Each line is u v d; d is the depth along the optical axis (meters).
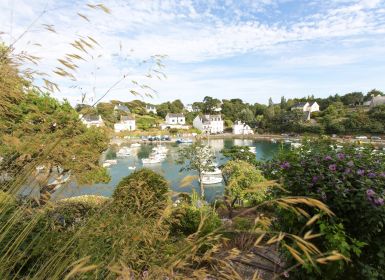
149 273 1.11
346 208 2.76
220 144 56.44
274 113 80.88
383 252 2.79
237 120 78.88
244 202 7.34
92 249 1.46
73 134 1.57
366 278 2.88
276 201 0.94
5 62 1.55
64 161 1.55
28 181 1.47
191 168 14.62
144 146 46.06
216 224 3.12
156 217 1.78
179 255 1.05
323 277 2.82
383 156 3.14
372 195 2.58
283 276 3.20
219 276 1.09
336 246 2.64
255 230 1.01
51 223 1.92
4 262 1.28
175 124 70.25
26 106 1.63
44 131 1.57
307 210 2.79
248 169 7.33
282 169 3.12
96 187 2.06
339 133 55.44
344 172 2.83
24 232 1.39
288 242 2.92
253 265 3.35
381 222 2.57
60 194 1.62
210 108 94.19
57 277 1.14
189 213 4.50
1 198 1.32
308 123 66.81
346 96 84.75
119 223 1.79
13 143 1.44
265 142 59.00
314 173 2.94
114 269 1.08
